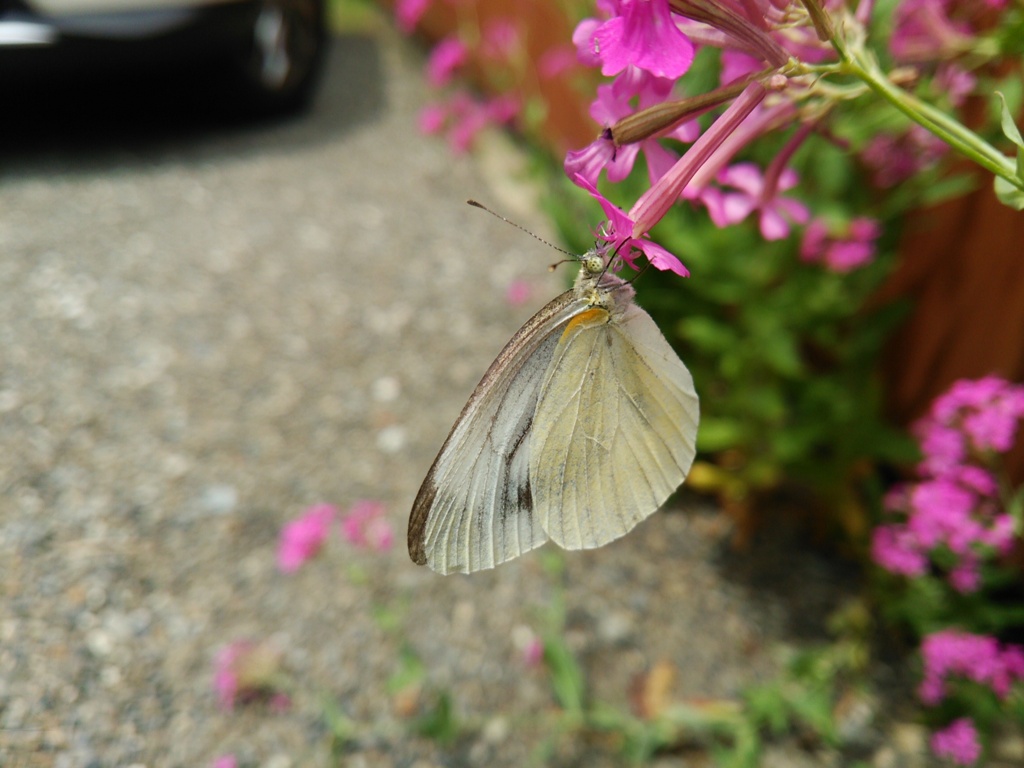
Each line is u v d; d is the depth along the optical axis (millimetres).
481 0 296
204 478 160
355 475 163
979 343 134
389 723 124
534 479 85
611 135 63
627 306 80
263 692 127
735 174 80
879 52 104
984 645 107
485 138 297
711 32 64
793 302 134
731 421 141
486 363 191
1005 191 66
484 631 137
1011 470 126
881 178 128
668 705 125
